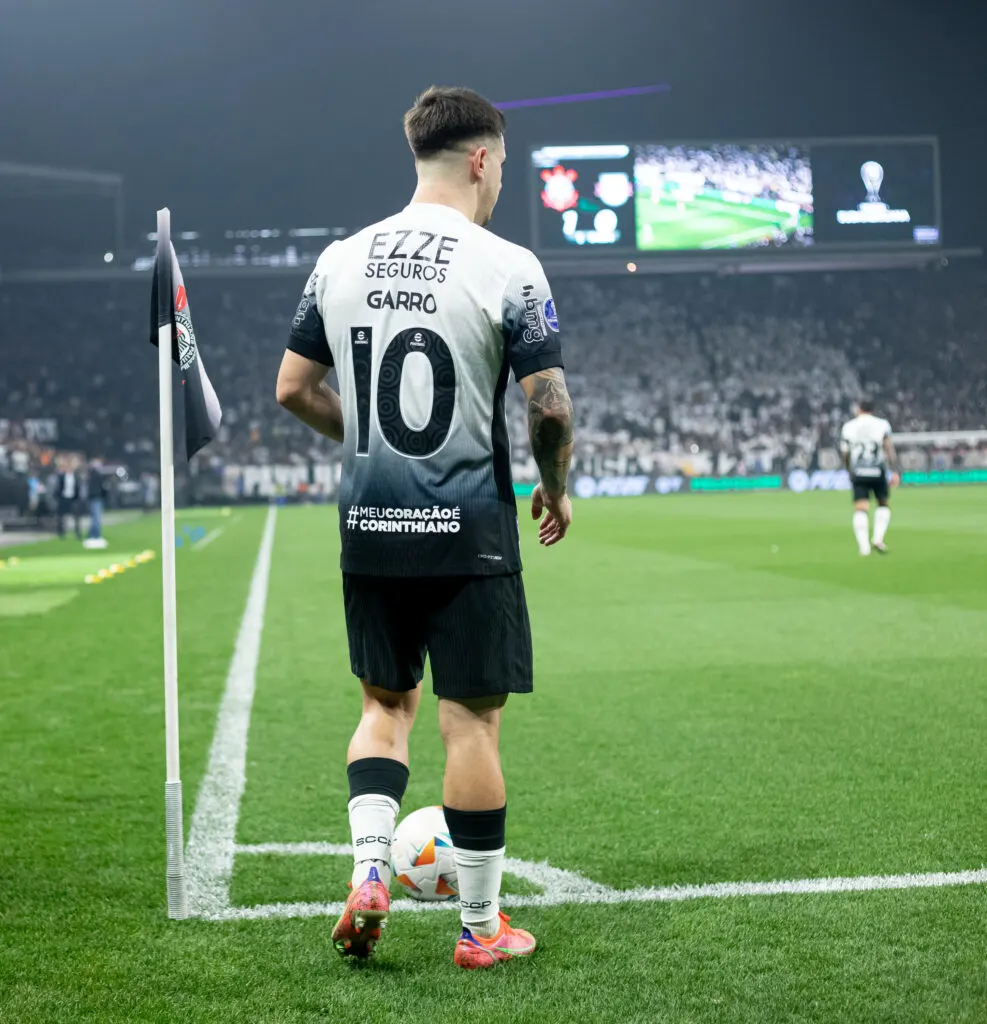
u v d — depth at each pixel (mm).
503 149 3162
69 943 3152
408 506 2941
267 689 7258
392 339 2945
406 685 3109
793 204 47000
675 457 46000
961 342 51094
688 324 51781
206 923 3303
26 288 50875
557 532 3184
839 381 49656
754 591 11859
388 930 3258
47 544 24938
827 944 3051
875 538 15664
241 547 20875
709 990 2779
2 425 45406
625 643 8727
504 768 5113
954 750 5266
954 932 3115
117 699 6941
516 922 3275
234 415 47438
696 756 5273
